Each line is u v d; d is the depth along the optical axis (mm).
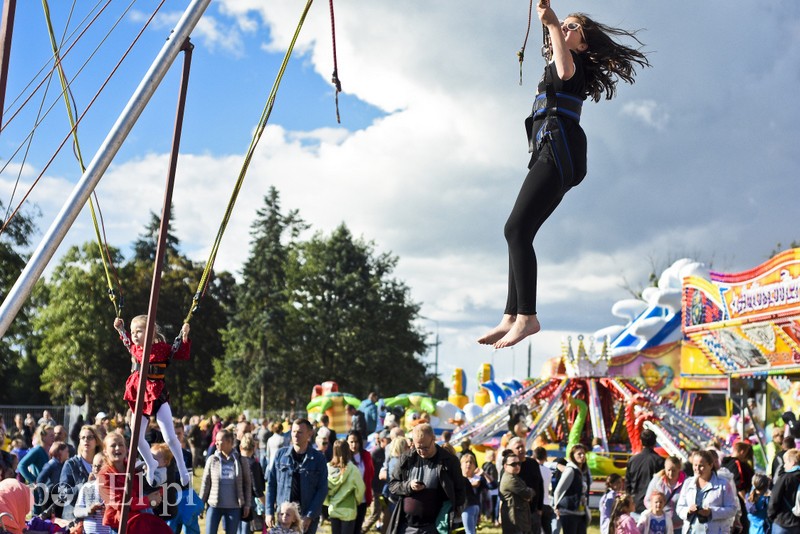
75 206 4172
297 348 70250
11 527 7598
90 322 60250
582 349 24875
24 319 54594
